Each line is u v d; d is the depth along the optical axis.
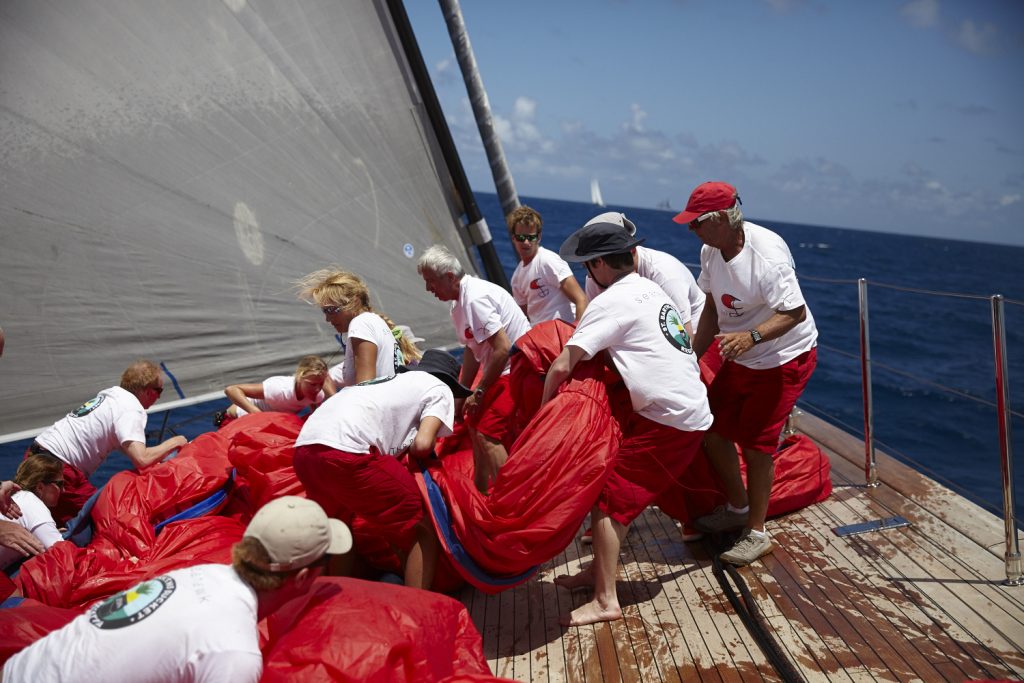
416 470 3.72
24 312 5.23
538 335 3.98
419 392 3.55
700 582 3.81
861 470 4.95
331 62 6.00
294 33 5.86
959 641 3.19
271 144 5.88
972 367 19.61
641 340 3.41
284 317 6.05
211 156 5.68
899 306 30.64
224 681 1.99
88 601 3.45
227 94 5.69
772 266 3.59
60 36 5.14
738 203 3.64
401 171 6.36
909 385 15.59
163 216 5.58
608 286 3.64
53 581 3.51
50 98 5.13
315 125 6.00
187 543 3.71
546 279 4.71
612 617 3.52
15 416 5.29
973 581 3.62
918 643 3.19
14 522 3.81
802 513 4.40
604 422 3.40
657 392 3.38
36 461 4.24
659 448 3.46
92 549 3.76
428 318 6.62
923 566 3.78
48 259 5.26
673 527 4.46
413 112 6.33
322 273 4.84
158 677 2.03
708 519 4.19
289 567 2.18
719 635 3.36
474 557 3.42
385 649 2.40
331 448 3.28
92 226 5.36
